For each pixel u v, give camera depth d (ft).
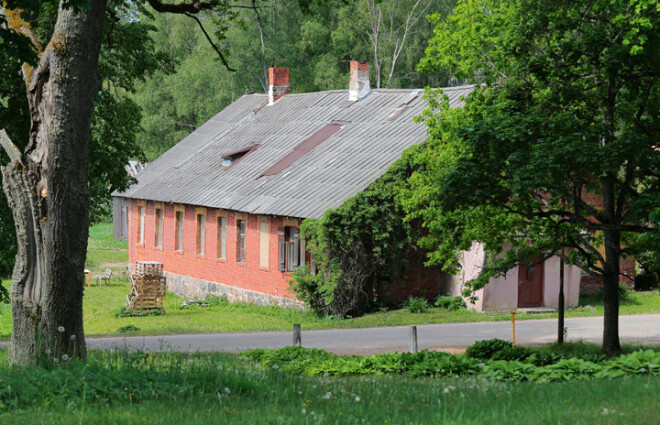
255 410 31.32
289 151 135.74
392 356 60.85
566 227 70.23
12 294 46.68
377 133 125.29
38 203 46.16
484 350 66.08
